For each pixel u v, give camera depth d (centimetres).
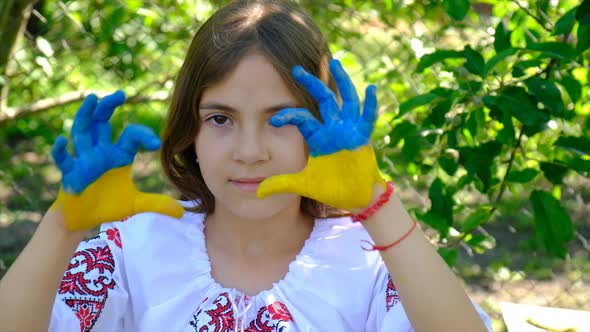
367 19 337
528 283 398
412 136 221
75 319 142
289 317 145
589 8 185
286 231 152
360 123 118
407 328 137
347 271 149
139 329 148
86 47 370
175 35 340
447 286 123
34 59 355
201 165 139
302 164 135
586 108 246
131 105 396
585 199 475
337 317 146
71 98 367
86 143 115
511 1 238
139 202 117
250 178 133
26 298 119
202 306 147
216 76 133
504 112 200
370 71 319
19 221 447
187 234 153
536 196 209
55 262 120
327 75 146
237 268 152
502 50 207
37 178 500
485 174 211
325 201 119
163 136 154
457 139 223
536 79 195
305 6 337
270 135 133
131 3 335
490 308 370
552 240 208
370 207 121
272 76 132
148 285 148
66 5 348
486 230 449
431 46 293
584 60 226
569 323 200
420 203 431
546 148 228
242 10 141
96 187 116
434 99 207
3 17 334
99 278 147
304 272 148
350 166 118
